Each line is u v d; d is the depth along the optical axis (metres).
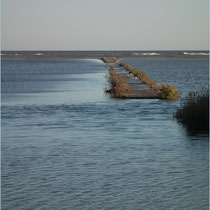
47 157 20.77
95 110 38.44
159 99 46.88
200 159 20.03
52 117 34.56
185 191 15.45
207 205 14.12
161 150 22.03
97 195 15.12
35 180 16.89
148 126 29.59
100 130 28.25
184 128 28.67
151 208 13.91
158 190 15.56
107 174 17.67
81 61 195.00
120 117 34.16
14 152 21.88
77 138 25.55
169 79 79.38
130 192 15.41
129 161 19.80
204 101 30.27
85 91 56.44
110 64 154.62
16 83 70.94
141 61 198.62
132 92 52.97
